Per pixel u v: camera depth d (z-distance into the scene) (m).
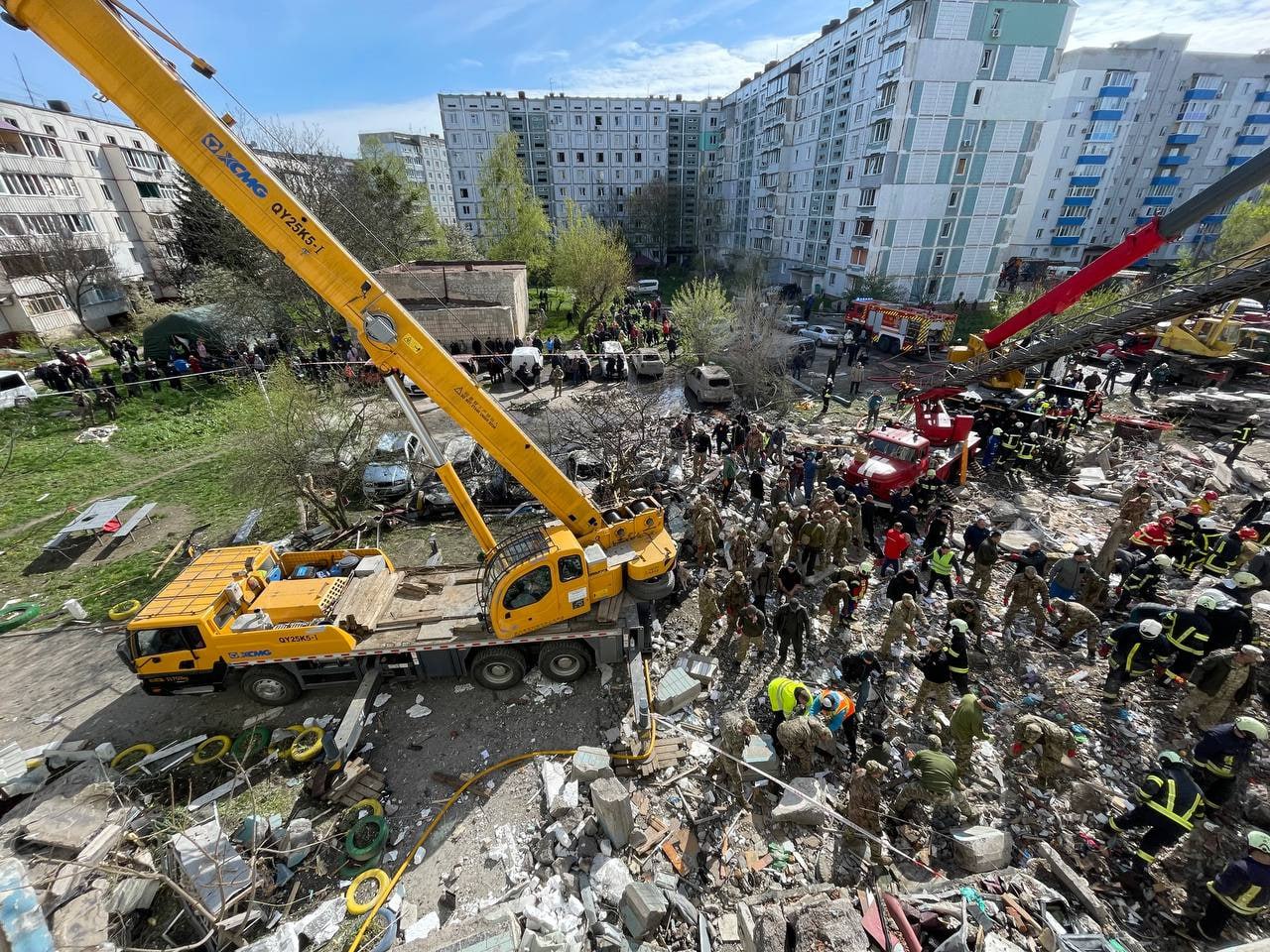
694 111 79.31
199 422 21.30
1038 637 9.83
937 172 38.19
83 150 41.25
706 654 9.87
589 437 16.98
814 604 11.16
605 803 6.54
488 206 50.03
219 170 6.35
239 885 6.20
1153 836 5.93
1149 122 53.44
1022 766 7.55
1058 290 16.64
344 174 34.66
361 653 8.55
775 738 8.11
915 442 13.92
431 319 28.16
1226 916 5.38
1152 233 14.32
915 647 9.20
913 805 7.09
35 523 15.23
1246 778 7.18
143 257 46.31
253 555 9.79
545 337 36.72
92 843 6.30
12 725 8.94
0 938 5.16
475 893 6.36
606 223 78.56
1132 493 10.72
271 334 28.22
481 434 8.38
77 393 21.17
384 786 7.66
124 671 10.02
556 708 8.90
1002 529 13.30
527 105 76.38
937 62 35.00
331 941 6.00
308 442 13.33
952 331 28.81
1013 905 5.77
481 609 8.80
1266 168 11.82
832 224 46.16
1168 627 8.36
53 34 5.54
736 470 15.95
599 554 8.84
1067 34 34.97
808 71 48.44
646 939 5.80
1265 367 21.25
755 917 5.71
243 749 8.30
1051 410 17.30
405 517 15.11
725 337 25.30
